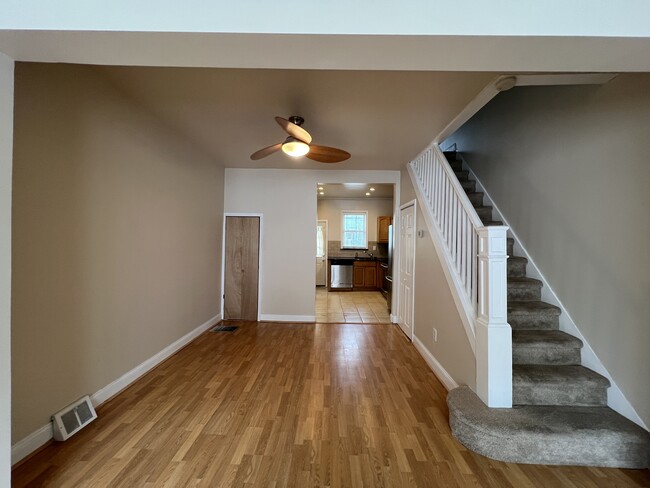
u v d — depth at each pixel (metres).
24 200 1.75
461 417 1.99
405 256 4.59
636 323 1.89
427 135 3.33
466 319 2.38
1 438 1.31
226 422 2.18
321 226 9.22
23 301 1.75
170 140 3.33
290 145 2.73
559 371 2.20
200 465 1.75
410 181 4.40
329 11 1.16
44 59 1.36
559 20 1.14
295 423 2.18
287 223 5.16
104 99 2.35
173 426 2.12
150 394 2.57
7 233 1.32
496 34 1.15
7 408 1.32
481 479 1.69
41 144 1.85
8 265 1.32
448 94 2.42
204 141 3.75
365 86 2.31
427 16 1.16
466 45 1.21
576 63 1.34
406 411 2.37
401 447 1.94
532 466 1.79
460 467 1.78
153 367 3.11
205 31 1.16
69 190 2.06
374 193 8.04
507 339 2.06
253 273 5.18
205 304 4.47
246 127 3.25
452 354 2.71
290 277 5.15
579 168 2.36
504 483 1.66
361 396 2.60
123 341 2.64
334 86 2.33
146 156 2.90
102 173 2.35
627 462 1.78
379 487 1.62
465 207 2.56
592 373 2.16
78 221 2.13
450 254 2.90
